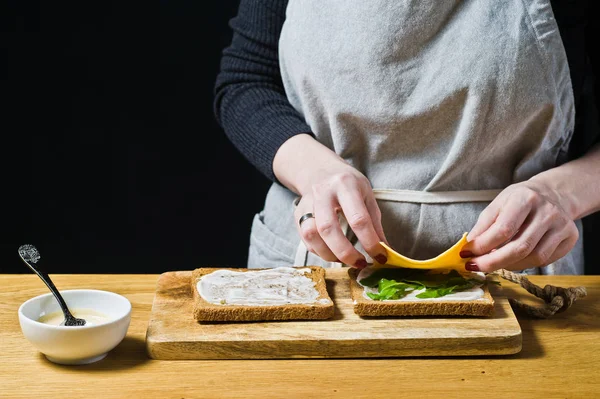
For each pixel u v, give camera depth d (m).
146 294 1.28
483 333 1.10
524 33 1.32
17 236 2.71
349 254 1.21
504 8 1.33
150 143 2.67
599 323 1.22
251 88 1.59
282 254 1.54
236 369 1.05
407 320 1.15
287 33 1.47
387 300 1.16
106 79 2.60
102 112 2.63
